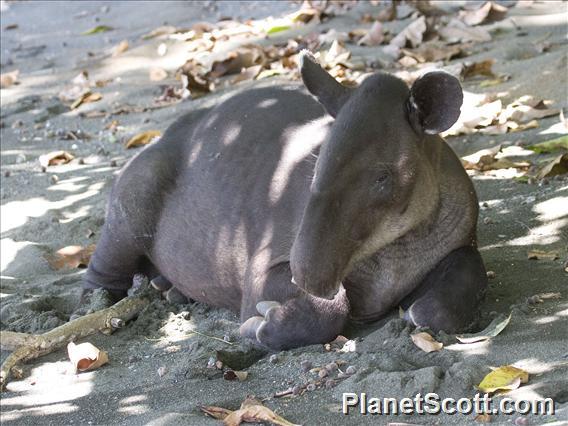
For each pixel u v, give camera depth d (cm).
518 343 864
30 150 1678
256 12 2364
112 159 1591
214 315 1066
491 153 1326
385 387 805
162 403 858
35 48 2330
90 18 2550
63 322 1092
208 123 1095
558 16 1916
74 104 1859
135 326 1053
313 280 803
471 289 920
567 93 1495
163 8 2511
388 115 842
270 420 781
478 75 1656
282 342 925
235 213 1010
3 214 1429
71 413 870
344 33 1970
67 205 1434
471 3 2069
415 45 1847
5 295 1173
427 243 923
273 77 1838
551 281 991
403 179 838
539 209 1152
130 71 2025
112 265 1141
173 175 1089
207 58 1950
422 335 876
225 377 883
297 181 961
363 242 837
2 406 906
